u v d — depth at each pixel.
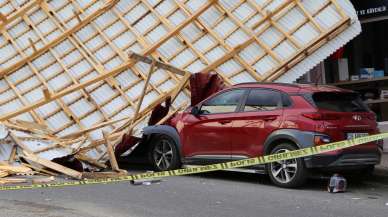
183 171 14.72
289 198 15.06
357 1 26.70
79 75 24.86
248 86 17.83
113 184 17.55
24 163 20.44
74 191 16.28
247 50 23.66
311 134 15.77
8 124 22.03
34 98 24.86
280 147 16.39
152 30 25.16
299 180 16.11
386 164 20.27
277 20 23.84
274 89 17.11
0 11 27.31
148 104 23.39
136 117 21.69
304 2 23.86
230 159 17.52
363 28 26.62
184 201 14.65
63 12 26.69
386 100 25.92
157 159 20.09
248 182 17.84
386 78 25.80
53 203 14.48
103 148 21.45
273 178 16.72
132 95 23.91
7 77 25.53
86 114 23.80
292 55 22.86
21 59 25.62
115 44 25.25
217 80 21.56
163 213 13.20
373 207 14.05
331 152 15.66
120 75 24.42
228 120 17.67
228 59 23.64
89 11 26.31
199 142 18.39
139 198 15.10
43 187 16.95
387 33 25.89
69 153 20.92
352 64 27.03
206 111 18.58
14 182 18.16
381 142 17.23
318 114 15.82
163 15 25.25
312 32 23.25
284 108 16.58
